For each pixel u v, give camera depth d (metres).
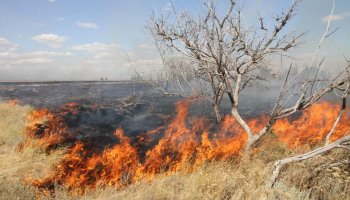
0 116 11.73
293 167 5.46
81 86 31.91
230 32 5.98
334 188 4.96
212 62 6.24
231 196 4.77
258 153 6.40
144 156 7.96
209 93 7.20
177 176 5.88
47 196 5.59
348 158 5.87
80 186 6.39
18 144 8.72
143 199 4.81
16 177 6.64
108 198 5.26
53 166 7.48
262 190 4.61
